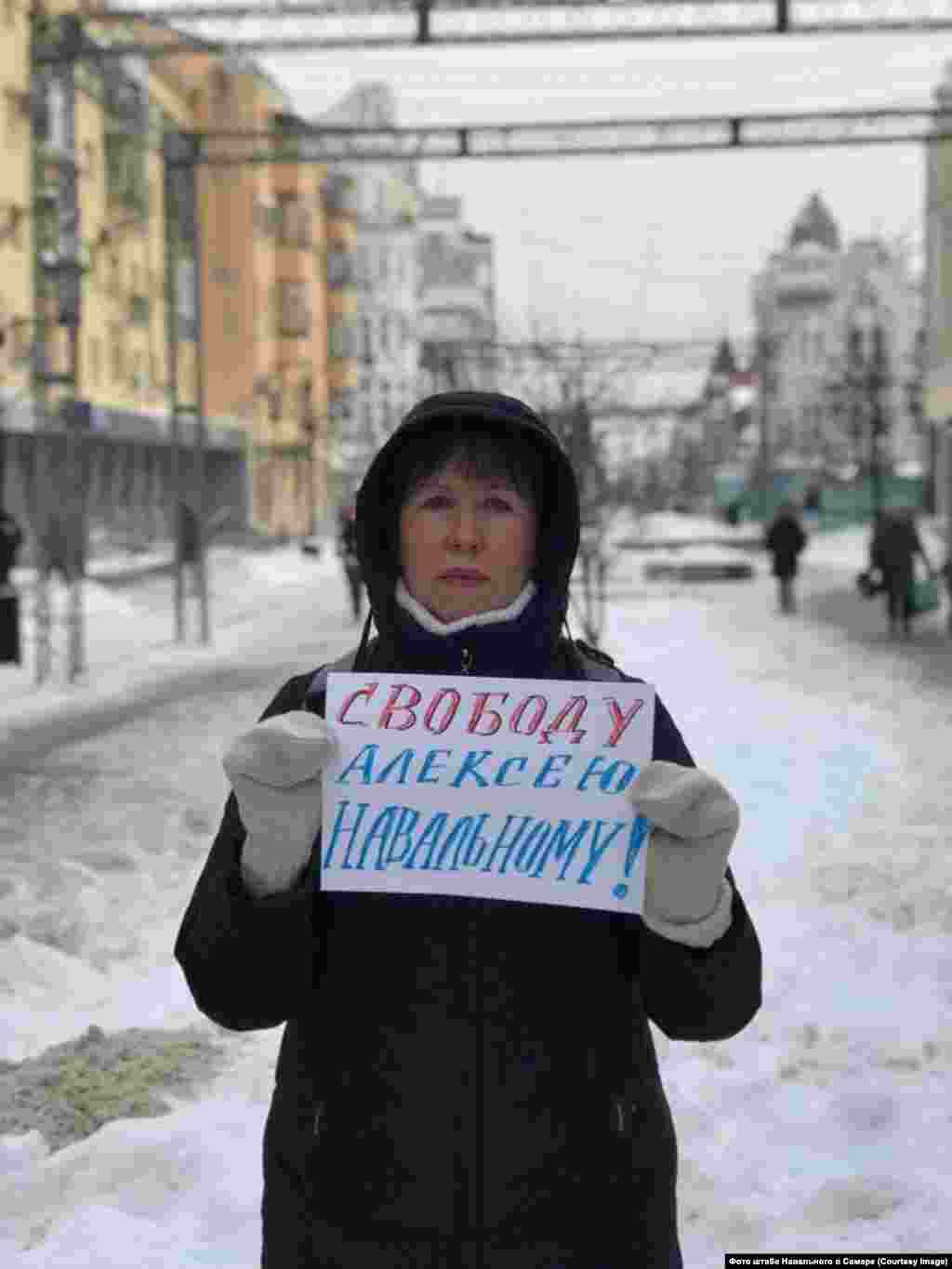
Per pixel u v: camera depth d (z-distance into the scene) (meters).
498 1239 1.88
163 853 8.12
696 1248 3.71
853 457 79.00
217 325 65.62
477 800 1.90
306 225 71.06
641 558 45.84
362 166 134.25
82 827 8.68
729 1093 4.68
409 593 2.04
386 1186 1.89
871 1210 3.89
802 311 141.38
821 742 11.48
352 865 1.90
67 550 17.12
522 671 2.02
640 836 1.88
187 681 17.03
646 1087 1.99
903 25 16.75
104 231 21.75
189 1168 4.10
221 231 65.62
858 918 6.59
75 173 16.84
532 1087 1.90
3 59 36.41
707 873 1.78
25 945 6.02
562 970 1.94
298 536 68.38
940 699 13.97
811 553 55.78
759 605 28.59
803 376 130.50
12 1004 5.56
